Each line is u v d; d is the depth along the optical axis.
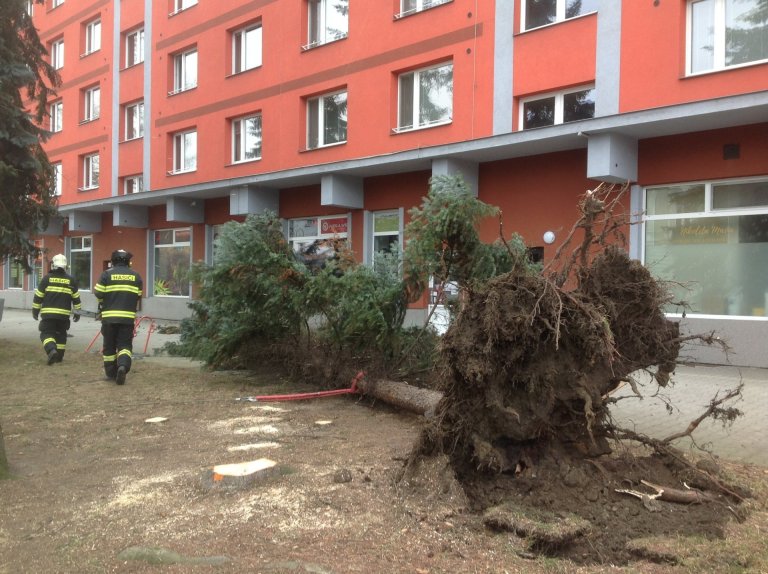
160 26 20.56
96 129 23.83
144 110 21.31
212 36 18.70
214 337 8.33
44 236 26.09
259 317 7.84
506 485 4.08
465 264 6.82
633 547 3.38
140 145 21.72
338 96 15.87
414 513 3.70
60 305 10.04
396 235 14.70
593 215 4.27
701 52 10.34
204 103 19.02
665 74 10.45
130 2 22.02
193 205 19.48
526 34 12.11
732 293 10.25
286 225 17.34
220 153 18.58
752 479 4.48
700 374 9.20
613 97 11.02
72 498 3.99
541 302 3.89
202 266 7.89
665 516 3.79
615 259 4.24
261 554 3.17
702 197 10.48
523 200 12.32
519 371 4.03
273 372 8.63
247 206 16.78
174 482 4.24
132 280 8.52
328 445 5.16
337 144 15.35
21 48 12.02
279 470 4.35
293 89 16.39
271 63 16.94
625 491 4.01
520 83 12.20
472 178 12.83
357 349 7.31
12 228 11.70
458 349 3.94
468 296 4.06
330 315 7.38
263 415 6.39
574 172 11.63
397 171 14.21
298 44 16.27
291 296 7.43
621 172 10.57
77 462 4.80
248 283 7.56
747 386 8.17
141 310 21.48
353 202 14.99
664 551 3.32
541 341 3.99
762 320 9.78
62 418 6.27
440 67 13.74
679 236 10.70
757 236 10.02
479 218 6.66
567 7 11.77
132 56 22.62
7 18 11.27
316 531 3.44
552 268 4.50
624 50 10.88
